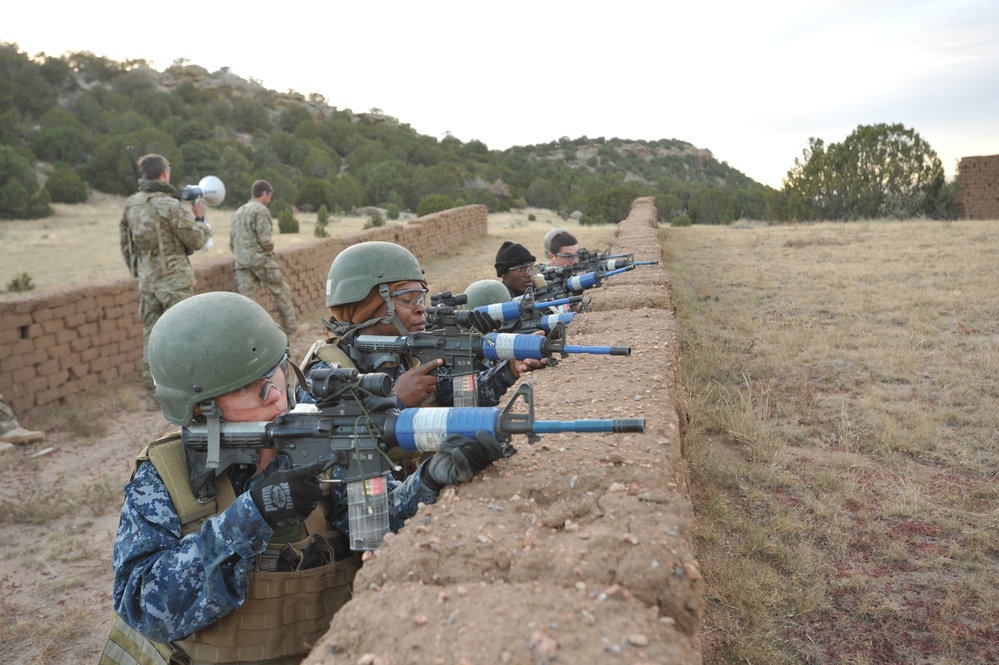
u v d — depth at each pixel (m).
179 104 120.56
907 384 6.75
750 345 8.00
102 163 73.69
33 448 8.19
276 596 2.17
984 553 4.00
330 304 3.65
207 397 2.15
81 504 6.55
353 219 62.22
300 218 60.31
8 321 8.96
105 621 4.75
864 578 3.82
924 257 12.98
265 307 13.17
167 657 2.19
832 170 29.66
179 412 2.17
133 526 2.13
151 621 2.00
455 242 24.52
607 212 57.34
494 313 4.71
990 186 29.53
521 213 82.56
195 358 2.13
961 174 29.91
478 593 1.73
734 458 5.36
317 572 2.24
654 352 4.24
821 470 5.09
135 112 103.44
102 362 10.32
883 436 5.49
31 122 105.50
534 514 2.09
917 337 8.08
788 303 10.16
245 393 2.22
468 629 1.58
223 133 113.19
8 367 8.98
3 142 91.75
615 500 2.12
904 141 29.56
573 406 3.21
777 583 3.78
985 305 9.16
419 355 3.49
